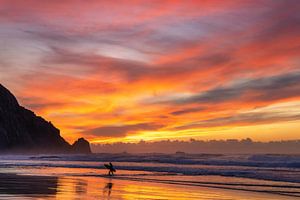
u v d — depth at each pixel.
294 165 41.62
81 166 41.81
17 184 19.22
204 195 16.92
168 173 31.55
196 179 25.72
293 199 16.06
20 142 185.75
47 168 37.75
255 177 27.36
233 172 31.80
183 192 17.91
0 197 13.80
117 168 38.16
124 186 20.17
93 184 20.69
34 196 14.34
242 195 17.25
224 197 16.39
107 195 15.67
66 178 24.27
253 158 58.19
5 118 183.25
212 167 40.22
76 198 14.18
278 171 33.25
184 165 45.78
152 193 17.08
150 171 34.19
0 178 23.31
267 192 18.61
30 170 33.59
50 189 17.12
